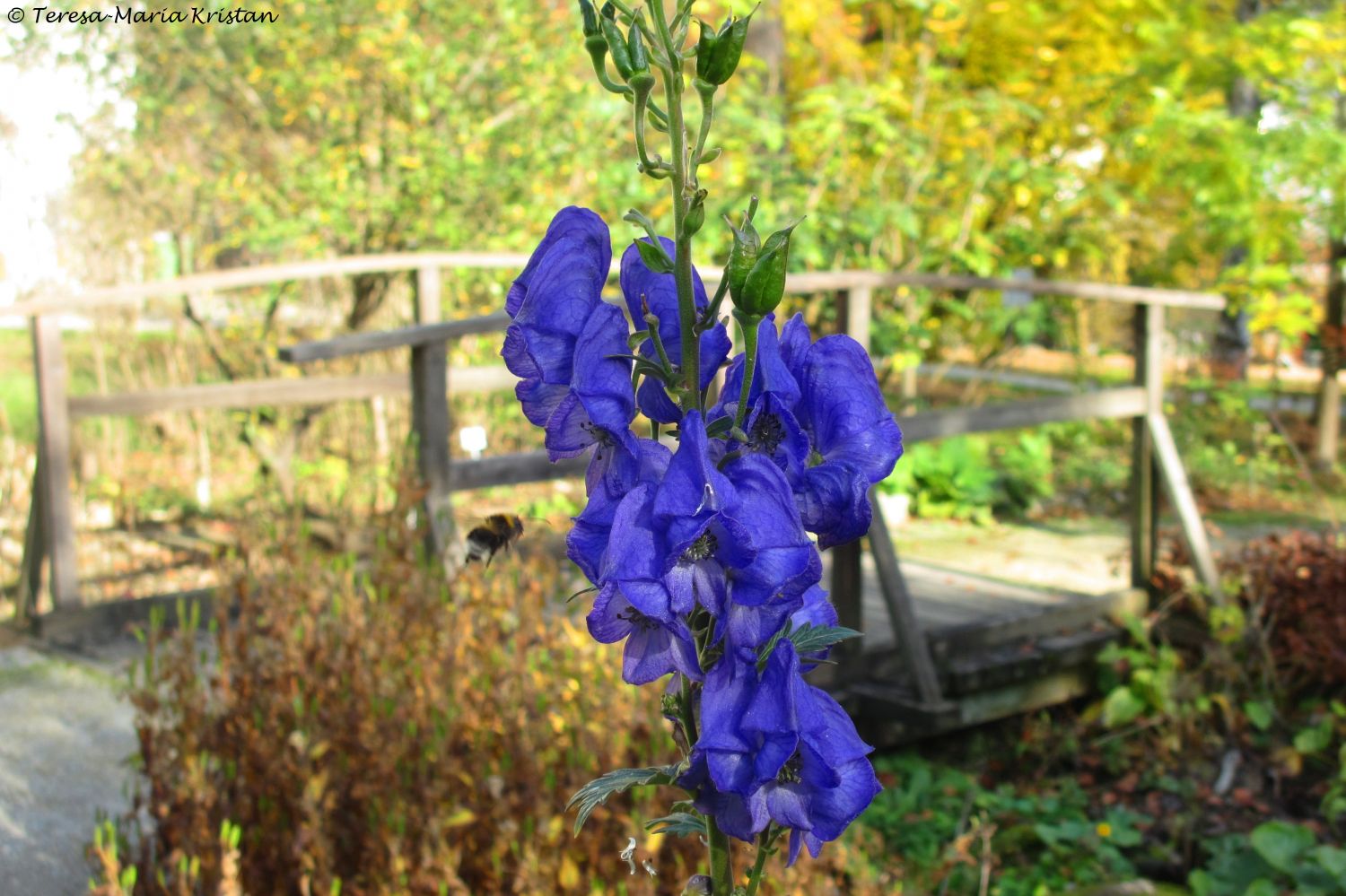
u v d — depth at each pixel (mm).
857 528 1442
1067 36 11008
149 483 9438
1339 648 6660
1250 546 8438
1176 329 12961
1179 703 6645
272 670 3676
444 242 9586
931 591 7520
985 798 5832
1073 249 11430
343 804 3482
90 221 9781
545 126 9742
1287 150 9992
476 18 9492
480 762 3418
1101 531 9805
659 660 1371
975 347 11930
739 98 9727
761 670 1363
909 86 11258
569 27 9719
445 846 3074
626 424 1369
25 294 9672
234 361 9945
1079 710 7020
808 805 1376
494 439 9953
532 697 3635
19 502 8695
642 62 1368
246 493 9133
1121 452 12891
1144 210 11938
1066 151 11703
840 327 5922
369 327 10211
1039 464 11141
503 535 3143
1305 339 13062
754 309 1350
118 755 4582
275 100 10031
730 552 1263
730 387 1504
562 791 3414
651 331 1419
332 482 8961
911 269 10148
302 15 9359
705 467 1255
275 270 6496
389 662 3660
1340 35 9969
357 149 9492
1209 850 5637
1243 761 6496
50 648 5738
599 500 1360
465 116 9555
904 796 5816
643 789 3398
